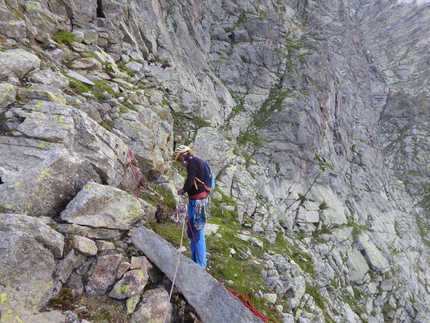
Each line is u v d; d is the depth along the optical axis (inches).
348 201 1072.2
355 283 828.0
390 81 3649.1
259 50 1106.7
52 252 145.6
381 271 885.2
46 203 161.3
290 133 923.4
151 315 151.5
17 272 128.6
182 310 173.9
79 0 399.2
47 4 348.8
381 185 1571.1
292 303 328.2
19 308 124.3
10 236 130.6
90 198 168.4
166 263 177.0
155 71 629.9
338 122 1386.6
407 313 858.1
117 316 145.6
